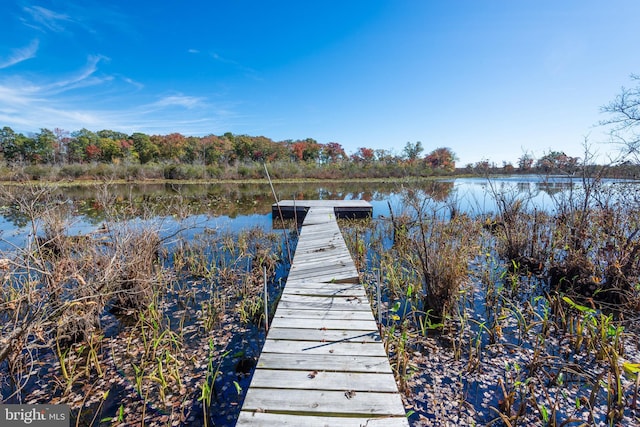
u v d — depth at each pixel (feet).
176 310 11.85
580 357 8.46
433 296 10.57
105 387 7.76
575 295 11.34
